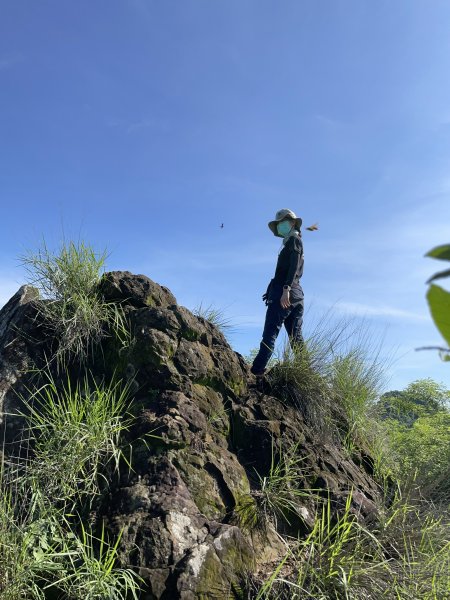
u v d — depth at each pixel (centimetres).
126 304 455
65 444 349
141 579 281
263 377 489
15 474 346
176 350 422
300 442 426
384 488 446
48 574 288
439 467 496
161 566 292
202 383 429
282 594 305
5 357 408
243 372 482
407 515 394
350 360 562
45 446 348
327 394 498
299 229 540
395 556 357
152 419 374
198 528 317
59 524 314
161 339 416
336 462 435
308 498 385
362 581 315
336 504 387
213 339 471
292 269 494
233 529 320
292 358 490
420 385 866
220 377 441
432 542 365
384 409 596
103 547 305
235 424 422
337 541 337
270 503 360
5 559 279
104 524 317
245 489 367
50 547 291
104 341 436
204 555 298
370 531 371
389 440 559
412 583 320
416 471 441
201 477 352
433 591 305
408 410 827
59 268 455
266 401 452
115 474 350
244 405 441
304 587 309
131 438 368
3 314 470
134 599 280
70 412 359
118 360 418
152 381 405
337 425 501
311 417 464
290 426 436
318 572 318
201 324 467
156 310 436
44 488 330
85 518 327
